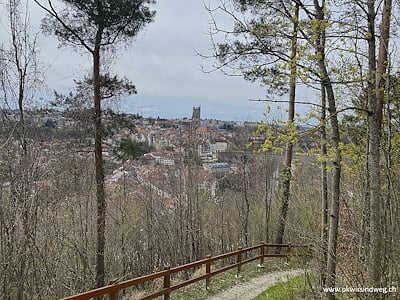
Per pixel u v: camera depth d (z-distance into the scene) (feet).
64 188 33.37
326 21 16.39
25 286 25.07
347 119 23.08
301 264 26.71
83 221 40.91
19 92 29.84
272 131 16.49
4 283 21.88
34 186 25.77
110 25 39.24
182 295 29.60
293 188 44.06
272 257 44.55
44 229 28.68
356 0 15.87
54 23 38.32
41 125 31.58
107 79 40.60
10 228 22.56
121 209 49.90
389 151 16.17
